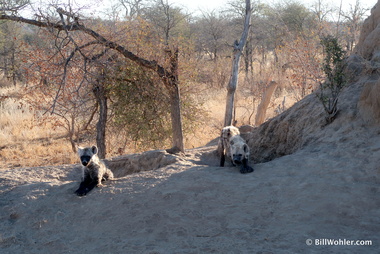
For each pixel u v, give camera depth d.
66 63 8.29
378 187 5.89
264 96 16.80
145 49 10.67
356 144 7.19
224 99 22.75
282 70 22.42
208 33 32.09
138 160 9.20
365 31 10.09
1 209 6.67
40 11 8.03
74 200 6.64
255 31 30.02
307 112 9.18
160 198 6.29
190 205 6.05
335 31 17.73
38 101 12.47
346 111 8.13
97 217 6.12
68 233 5.93
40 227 6.14
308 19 27.19
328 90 9.19
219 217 5.73
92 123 14.56
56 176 8.49
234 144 7.33
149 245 5.29
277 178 6.56
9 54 24.75
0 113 21.03
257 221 5.58
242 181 6.66
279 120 9.91
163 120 12.40
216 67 25.23
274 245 4.97
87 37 9.87
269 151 9.91
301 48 15.98
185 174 7.09
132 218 5.94
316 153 7.43
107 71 10.10
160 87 11.41
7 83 28.44
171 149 9.80
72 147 15.37
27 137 18.67
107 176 7.43
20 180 8.06
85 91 11.18
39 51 9.69
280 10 28.14
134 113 11.63
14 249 5.66
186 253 4.94
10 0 8.25
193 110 13.26
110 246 5.38
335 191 5.92
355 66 9.30
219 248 5.00
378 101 7.52
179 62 11.75
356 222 5.30
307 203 5.76
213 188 6.45
